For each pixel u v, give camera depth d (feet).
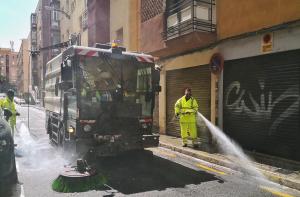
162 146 37.65
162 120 48.01
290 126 27.96
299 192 20.52
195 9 35.99
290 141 28.02
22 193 19.71
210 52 37.60
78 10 90.99
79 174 20.54
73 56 25.49
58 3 138.92
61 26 128.67
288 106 28.09
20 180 22.57
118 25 62.95
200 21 36.19
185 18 37.47
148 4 47.24
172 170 25.95
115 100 26.21
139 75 27.40
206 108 38.75
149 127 27.48
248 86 32.30
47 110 40.57
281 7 28.12
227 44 34.71
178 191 20.39
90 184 20.39
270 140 29.99
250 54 31.58
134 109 26.78
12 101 37.22
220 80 35.81
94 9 69.26
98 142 24.95
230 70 34.63
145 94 27.50
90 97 25.41
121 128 26.23
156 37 44.60
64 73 26.58
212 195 19.65
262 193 20.17
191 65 41.09
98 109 25.53
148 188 21.01
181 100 35.17
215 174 24.84
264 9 29.91
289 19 27.37
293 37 27.20
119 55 26.86
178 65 43.91
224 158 28.96
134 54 27.63
